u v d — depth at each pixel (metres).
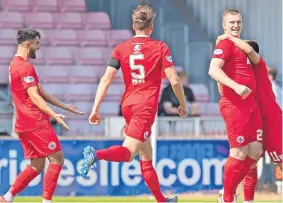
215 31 61.25
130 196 38.44
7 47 57.50
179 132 42.44
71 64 58.28
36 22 59.66
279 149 26.84
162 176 38.88
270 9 60.09
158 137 38.81
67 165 38.12
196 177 39.16
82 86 56.88
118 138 38.47
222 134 42.66
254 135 25.81
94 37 60.00
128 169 38.50
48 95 28.53
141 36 25.66
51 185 28.02
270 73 41.88
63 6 60.81
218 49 25.50
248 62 25.83
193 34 61.22
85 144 38.25
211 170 39.28
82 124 50.88
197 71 60.31
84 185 38.25
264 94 26.70
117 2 61.47
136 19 25.70
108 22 60.94
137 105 25.25
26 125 27.59
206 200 36.41
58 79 57.09
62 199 36.84
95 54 59.00
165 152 38.88
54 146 27.75
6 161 37.69
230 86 24.66
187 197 38.16
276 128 26.81
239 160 25.73
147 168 26.53
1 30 58.44
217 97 58.31
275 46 59.94
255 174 27.28
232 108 25.48
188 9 61.47
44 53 58.28
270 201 36.59
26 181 28.55
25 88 27.31
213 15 61.38
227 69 25.73
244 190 27.41
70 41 59.38
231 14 26.17
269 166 39.47
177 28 61.09
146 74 25.34
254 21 60.22
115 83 56.16
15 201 35.22
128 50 25.58
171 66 25.39
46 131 27.66
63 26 60.00
